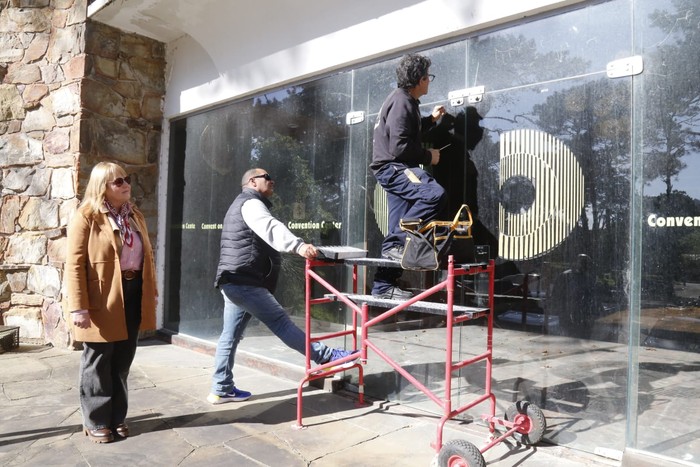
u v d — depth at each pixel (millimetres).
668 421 2727
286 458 3027
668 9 2787
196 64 5961
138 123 6273
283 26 4805
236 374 4805
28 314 6102
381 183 3289
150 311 3365
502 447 3146
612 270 2975
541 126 3268
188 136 6227
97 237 3172
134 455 3066
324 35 4492
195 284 6012
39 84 6117
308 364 3557
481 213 3533
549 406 3197
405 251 2928
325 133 4605
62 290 5801
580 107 3111
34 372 4824
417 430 3455
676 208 2738
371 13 4125
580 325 3086
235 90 5422
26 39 6203
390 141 3178
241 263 3705
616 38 2977
